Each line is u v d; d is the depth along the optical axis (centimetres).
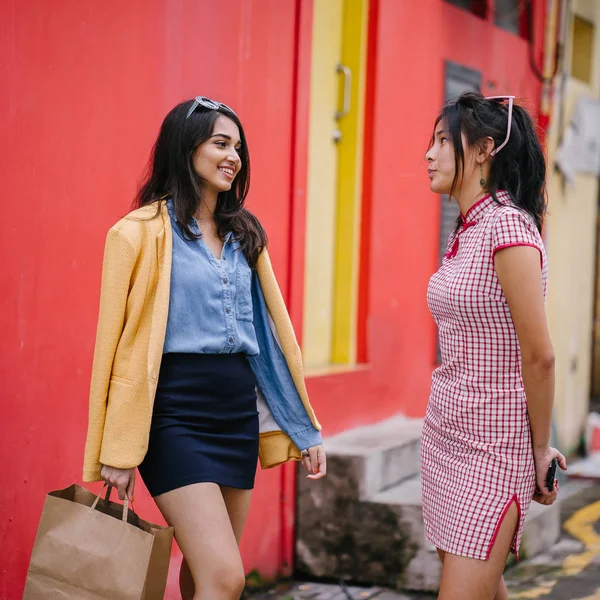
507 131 256
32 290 315
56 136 319
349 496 427
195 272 265
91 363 340
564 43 677
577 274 730
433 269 563
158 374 254
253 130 409
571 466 711
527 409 254
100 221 339
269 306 291
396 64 511
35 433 319
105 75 336
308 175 476
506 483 252
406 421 534
